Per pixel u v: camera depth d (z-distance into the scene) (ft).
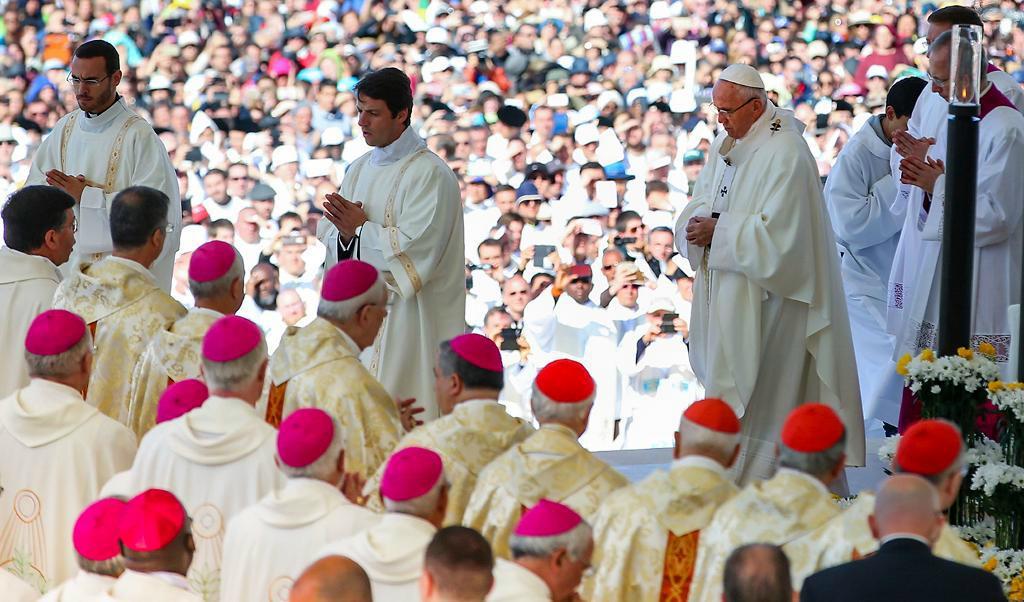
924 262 109.70
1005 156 106.11
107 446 65.21
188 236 184.44
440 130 202.90
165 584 47.85
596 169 193.06
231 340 61.00
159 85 205.16
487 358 66.64
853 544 54.49
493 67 218.38
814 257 100.01
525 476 62.39
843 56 226.58
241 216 186.29
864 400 131.64
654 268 178.60
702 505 58.08
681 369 157.79
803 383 102.27
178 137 199.11
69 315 66.18
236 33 210.38
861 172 130.82
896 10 229.86
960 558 54.95
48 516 64.13
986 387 76.84
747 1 227.40
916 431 56.90
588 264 175.83
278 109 204.03
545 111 204.64
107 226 105.81
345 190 104.27
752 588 42.70
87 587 49.01
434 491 51.75
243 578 54.34
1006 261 107.86
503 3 224.33
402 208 100.63
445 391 67.31
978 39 77.41
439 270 102.01
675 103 212.23
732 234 98.58
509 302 166.20
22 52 207.00
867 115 219.61
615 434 144.15
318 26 214.07
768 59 224.33
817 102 224.33
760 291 100.12
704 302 104.17
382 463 68.74
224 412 60.85
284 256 182.19
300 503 54.13
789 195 98.63
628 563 58.29
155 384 75.66
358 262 72.33
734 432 59.26
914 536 49.52
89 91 109.40
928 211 111.14
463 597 41.88
